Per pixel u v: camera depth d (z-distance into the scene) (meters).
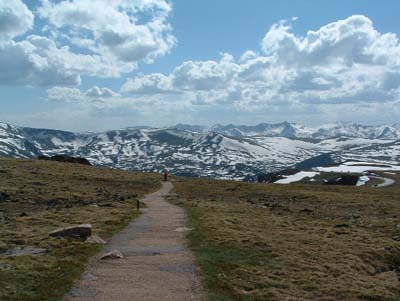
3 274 26.69
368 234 50.56
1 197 75.56
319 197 108.31
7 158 163.12
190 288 25.25
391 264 38.22
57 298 23.00
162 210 67.88
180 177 170.88
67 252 34.16
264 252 36.38
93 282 26.19
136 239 41.66
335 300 25.47
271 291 25.77
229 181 161.25
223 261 32.31
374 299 26.47
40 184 100.38
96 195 91.56
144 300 22.94
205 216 58.56
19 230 44.78
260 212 70.69
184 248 37.28
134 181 134.25
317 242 42.84
